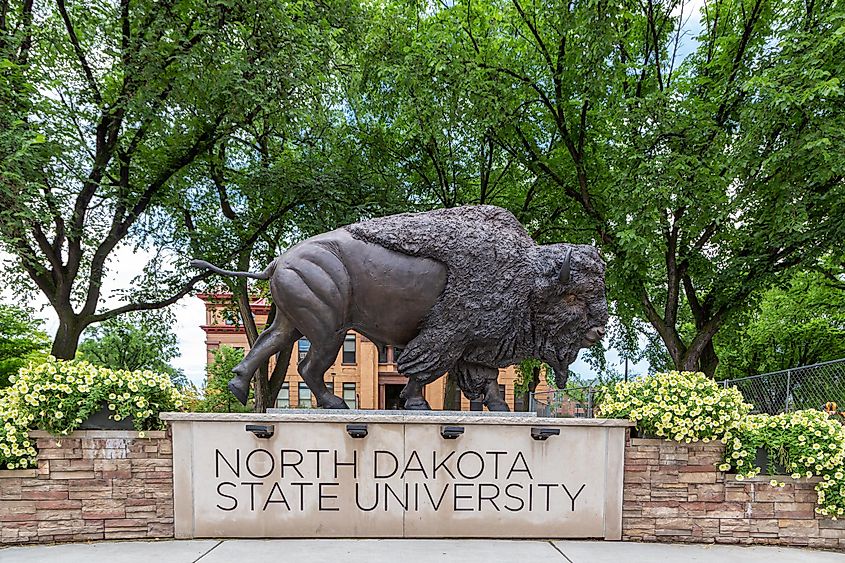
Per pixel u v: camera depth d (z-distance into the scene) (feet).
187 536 16.24
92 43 39.60
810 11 36.86
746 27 41.29
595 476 16.90
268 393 47.65
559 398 42.60
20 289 44.68
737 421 17.19
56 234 39.91
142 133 40.27
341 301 17.57
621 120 39.17
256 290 52.11
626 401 17.69
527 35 47.96
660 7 45.03
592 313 18.51
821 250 38.11
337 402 18.16
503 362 18.74
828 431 17.37
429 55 39.29
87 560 14.20
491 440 16.76
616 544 16.46
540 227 50.52
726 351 76.79
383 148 50.21
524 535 16.74
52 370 16.51
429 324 17.80
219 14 37.40
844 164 30.55
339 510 16.49
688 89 44.34
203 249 46.26
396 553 14.97
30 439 15.87
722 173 38.22
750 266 43.14
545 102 44.73
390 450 16.60
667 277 46.52
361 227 18.07
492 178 53.62
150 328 53.06
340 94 51.13
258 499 16.38
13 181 30.09
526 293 17.89
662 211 38.45
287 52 38.24
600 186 46.83
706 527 16.96
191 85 37.27
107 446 16.16
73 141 38.96
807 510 16.98
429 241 17.63
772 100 31.55
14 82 33.94
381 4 51.67
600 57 38.88
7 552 14.96
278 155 50.21
